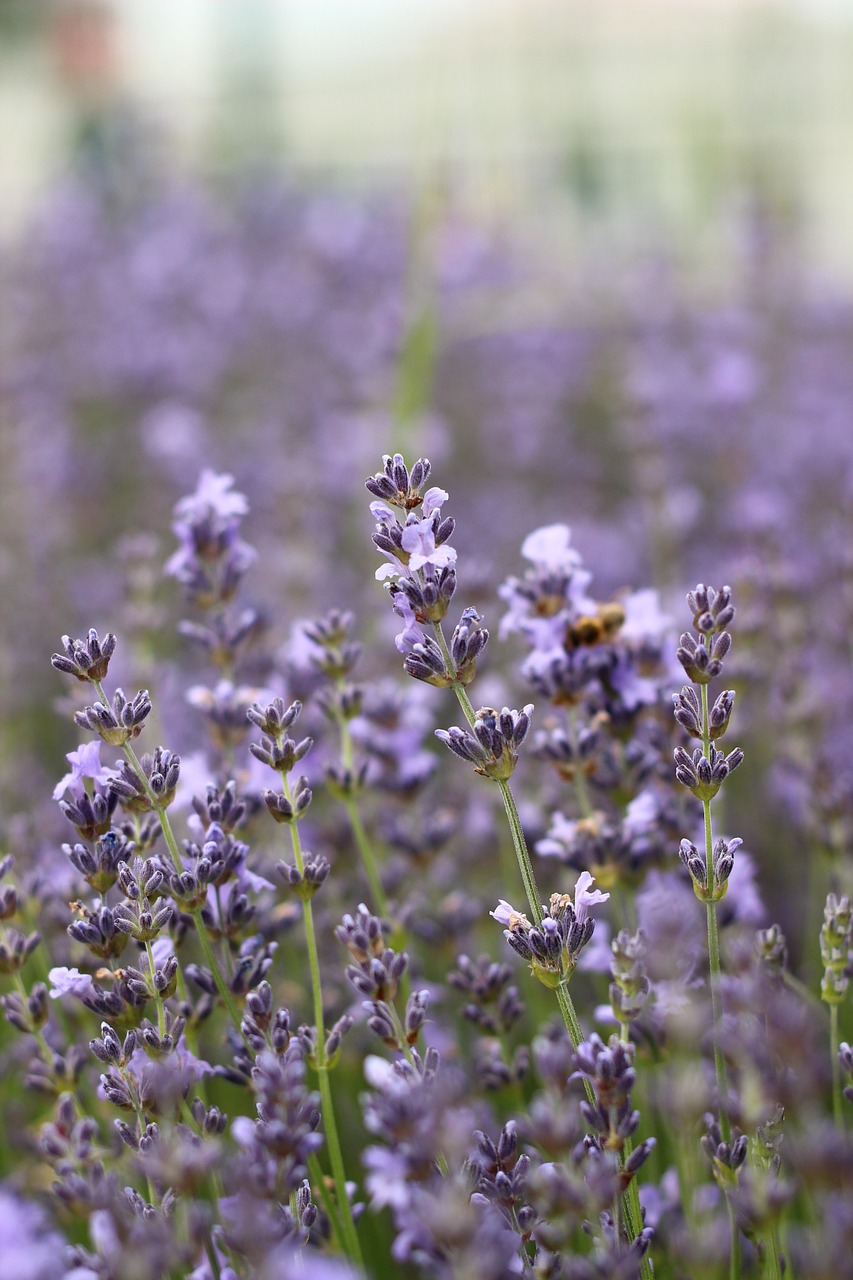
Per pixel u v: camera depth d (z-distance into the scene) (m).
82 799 0.61
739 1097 0.58
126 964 0.69
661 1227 0.62
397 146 3.04
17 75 3.31
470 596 0.83
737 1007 0.55
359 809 0.76
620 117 2.84
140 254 2.06
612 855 0.66
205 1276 0.58
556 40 2.76
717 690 0.78
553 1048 0.54
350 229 2.07
